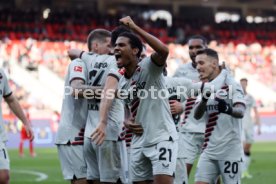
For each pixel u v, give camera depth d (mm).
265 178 18984
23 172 20719
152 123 8766
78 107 10383
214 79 10656
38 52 43062
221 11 62188
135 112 8812
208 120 10641
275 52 50719
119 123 9906
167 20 57594
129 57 8617
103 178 9914
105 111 8398
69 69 10273
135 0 57469
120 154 9969
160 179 8688
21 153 27328
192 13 61312
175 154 8797
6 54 41906
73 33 47625
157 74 8648
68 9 54188
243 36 53656
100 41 10148
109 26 50188
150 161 8945
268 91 46344
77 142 10383
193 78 12625
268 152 29406
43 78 41312
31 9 49156
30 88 40094
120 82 8773
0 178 9484
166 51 8320
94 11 55594
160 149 8703
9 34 45312
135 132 8844
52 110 37250
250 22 55938
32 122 34656
